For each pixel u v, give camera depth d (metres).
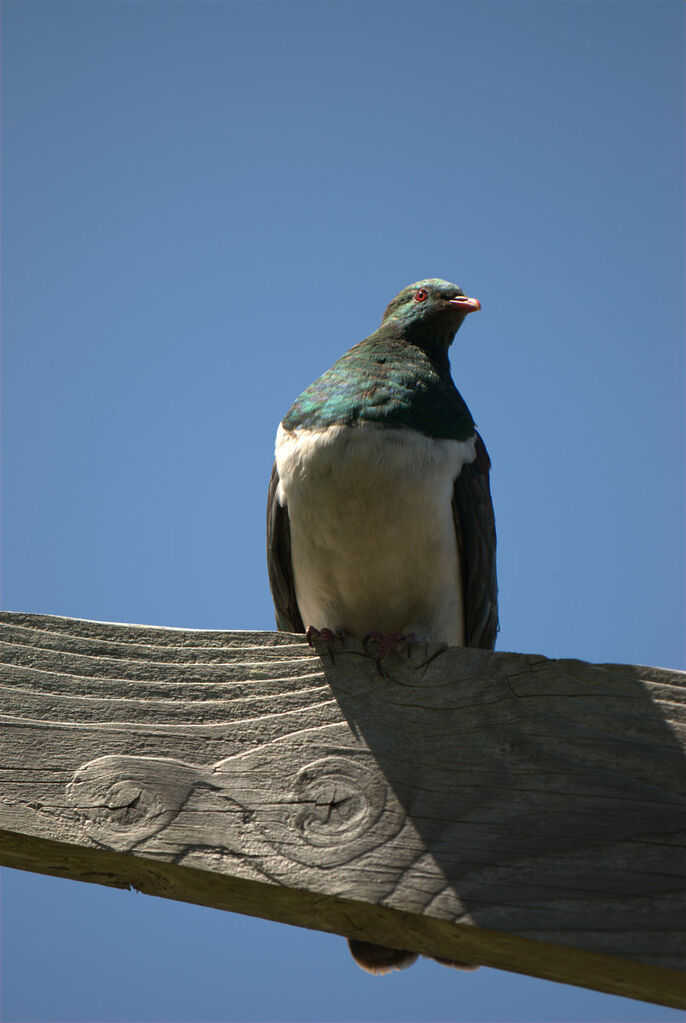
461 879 4.79
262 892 4.99
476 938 4.83
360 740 5.15
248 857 4.94
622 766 4.93
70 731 5.25
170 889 5.25
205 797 5.08
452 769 5.04
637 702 5.04
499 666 5.22
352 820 4.98
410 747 5.11
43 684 5.34
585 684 5.11
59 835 5.04
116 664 5.38
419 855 4.86
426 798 4.98
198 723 5.25
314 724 5.21
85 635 5.44
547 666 5.17
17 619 5.47
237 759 5.16
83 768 5.17
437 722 5.14
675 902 4.63
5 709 5.29
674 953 4.54
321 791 5.05
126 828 5.04
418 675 5.26
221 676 5.34
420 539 8.53
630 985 4.89
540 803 4.91
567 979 5.04
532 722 5.07
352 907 4.91
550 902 4.69
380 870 4.85
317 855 4.91
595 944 4.59
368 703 5.23
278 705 5.27
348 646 5.38
